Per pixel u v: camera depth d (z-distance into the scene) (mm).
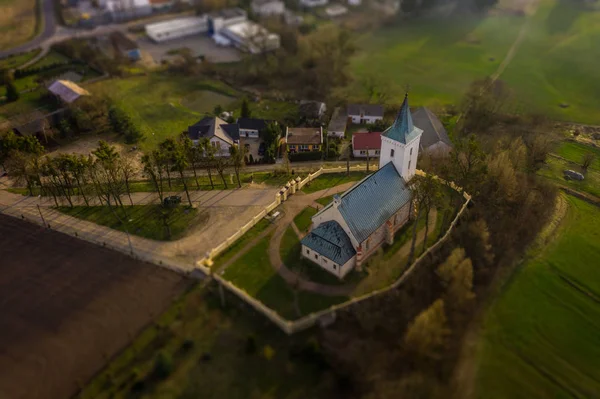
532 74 199375
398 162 99375
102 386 73062
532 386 77062
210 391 72438
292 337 79438
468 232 98312
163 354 73562
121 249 98625
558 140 148875
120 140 148875
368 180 96062
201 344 78625
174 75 194625
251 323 81875
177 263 94438
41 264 95188
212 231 103438
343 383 72750
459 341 81500
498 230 103375
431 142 138875
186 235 102375
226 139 140875
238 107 173000
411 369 76000
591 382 78188
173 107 168625
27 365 76250
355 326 81625
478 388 75875
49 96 170750
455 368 77750
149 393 72000
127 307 85062
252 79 191250
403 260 94812
